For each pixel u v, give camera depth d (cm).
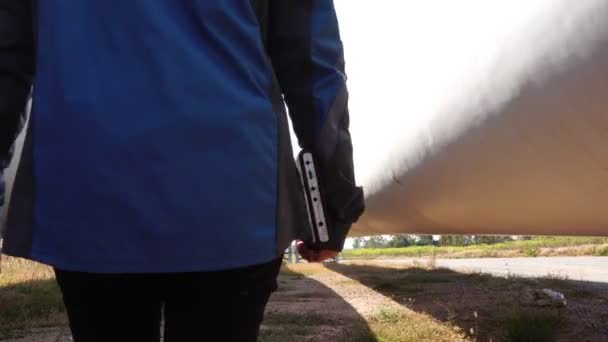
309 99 104
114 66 87
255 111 90
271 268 95
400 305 727
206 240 84
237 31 91
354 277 1313
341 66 110
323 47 105
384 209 712
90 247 84
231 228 85
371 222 865
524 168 400
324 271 1591
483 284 959
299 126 107
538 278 1045
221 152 86
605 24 284
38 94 91
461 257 3278
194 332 93
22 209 90
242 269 89
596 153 338
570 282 966
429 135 495
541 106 346
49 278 1124
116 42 88
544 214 454
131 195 83
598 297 745
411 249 5669
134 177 83
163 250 83
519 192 433
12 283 1016
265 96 94
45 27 93
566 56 311
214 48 89
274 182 92
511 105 368
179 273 89
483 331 533
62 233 86
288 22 104
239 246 86
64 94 87
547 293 668
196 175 84
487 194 469
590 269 1584
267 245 90
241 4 93
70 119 86
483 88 394
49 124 89
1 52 99
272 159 93
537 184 408
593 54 294
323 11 107
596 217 426
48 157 88
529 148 381
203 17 88
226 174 85
